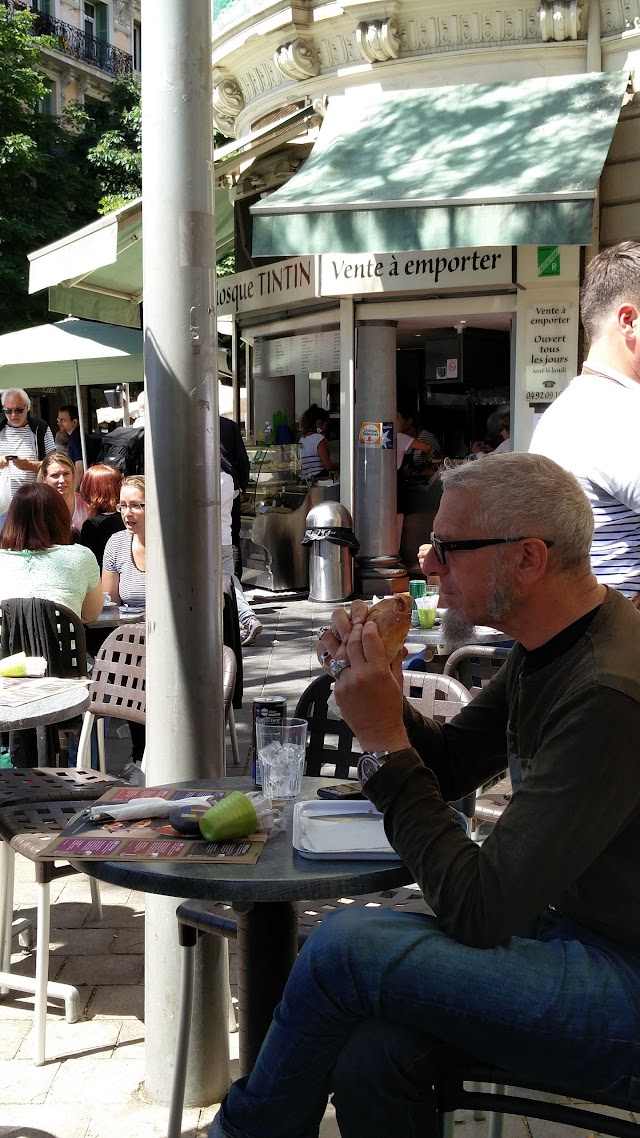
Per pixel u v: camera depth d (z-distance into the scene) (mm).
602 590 1946
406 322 11992
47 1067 3113
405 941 1827
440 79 10734
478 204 8766
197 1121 2861
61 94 41812
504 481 1900
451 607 1995
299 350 12664
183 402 2832
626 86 9898
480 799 3377
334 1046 1863
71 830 2186
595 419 3012
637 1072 1779
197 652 2887
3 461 8945
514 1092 2908
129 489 5785
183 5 2781
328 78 11336
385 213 9055
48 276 10086
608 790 1756
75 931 4008
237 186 12789
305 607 11250
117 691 4105
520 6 10219
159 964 2912
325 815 2223
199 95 2814
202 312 2836
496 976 1791
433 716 3227
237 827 2109
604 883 1853
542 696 1918
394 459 11688
